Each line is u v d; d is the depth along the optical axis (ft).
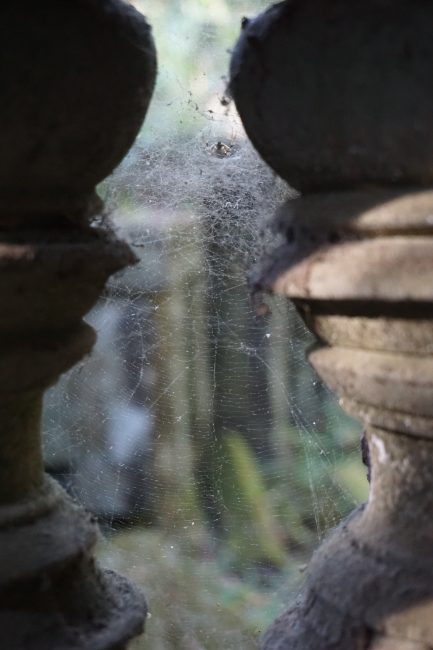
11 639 2.28
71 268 2.23
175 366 8.17
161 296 7.70
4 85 2.14
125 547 7.34
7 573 2.28
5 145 2.17
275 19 2.22
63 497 2.45
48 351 2.28
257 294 2.38
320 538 7.59
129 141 2.30
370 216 2.19
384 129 2.16
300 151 2.25
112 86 2.22
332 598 2.37
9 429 2.35
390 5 2.13
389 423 2.29
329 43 2.16
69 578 2.36
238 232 6.22
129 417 8.52
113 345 8.03
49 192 2.25
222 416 8.35
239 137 5.32
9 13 2.14
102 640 2.33
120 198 5.60
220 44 5.56
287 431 8.36
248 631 6.08
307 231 2.26
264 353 8.14
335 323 2.28
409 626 2.27
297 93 2.21
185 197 5.99
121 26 2.22
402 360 2.23
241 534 7.95
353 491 8.11
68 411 8.23
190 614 6.23
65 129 2.20
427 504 2.34
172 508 8.18
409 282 2.15
